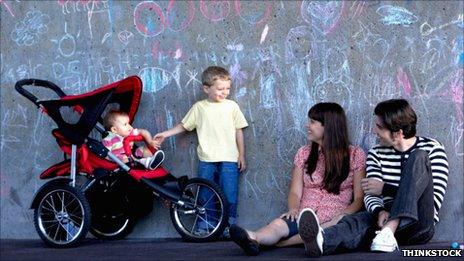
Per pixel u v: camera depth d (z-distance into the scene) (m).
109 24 6.55
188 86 6.46
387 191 5.55
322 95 6.28
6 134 6.70
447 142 6.12
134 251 5.66
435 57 6.12
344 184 5.84
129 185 6.14
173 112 6.48
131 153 6.14
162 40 6.48
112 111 6.23
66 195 6.15
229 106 6.31
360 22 6.21
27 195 6.69
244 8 6.35
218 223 6.13
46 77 6.62
